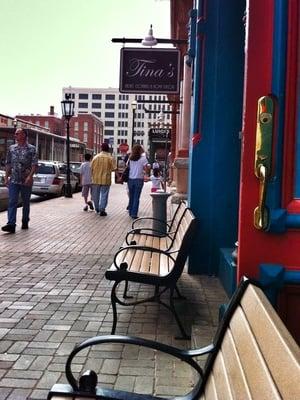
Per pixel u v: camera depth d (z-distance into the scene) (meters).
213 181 5.89
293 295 2.72
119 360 3.75
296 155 2.69
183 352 2.42
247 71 2.71
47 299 5.30
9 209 9.88
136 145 13.02
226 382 2.02
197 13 5.98
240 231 2.74
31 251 7.94
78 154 60.28
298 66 2.67
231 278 4.80
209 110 5.83
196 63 5.82
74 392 2.39
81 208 15.70
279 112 2.67
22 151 9.86
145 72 9.90
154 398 2.39
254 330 1.87
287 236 2.71
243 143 2.74
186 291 5.40
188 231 4.26
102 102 137.88
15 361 3.73
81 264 7.05
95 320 4.64
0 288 5.70
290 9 2.66
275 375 1.53
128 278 4.23
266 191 2.65
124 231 10.48
